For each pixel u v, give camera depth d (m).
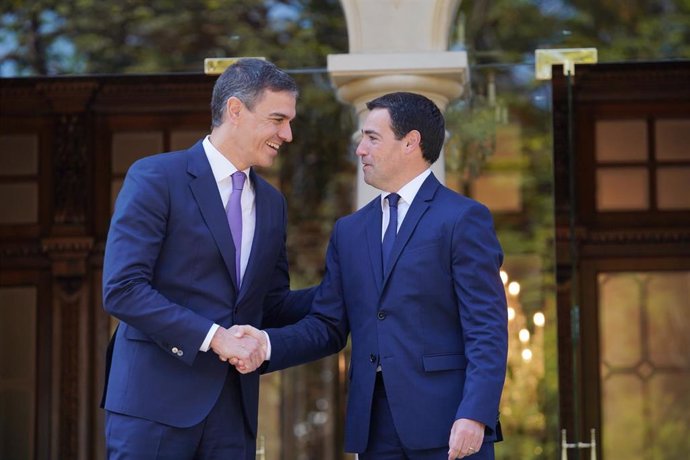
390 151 4.76
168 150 8.31
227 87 4.60
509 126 7.61
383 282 4.66
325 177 9.48
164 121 8.28
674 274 8.40
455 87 6.39
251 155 4.61
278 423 9.61
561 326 7.31
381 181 4.80
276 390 9.60
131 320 4.33
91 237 8.48
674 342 8.36
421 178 4.80
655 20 8.81
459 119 7.02
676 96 8.23
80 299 8.45
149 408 4.41
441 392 4.54
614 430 8.30
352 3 6.39
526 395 7.63
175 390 4.43
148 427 4.40
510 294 7.85
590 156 8.42
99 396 8.39
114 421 4.46
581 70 7.76
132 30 7.82
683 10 8.80
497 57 7.50
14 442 8.30
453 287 4.61
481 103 7.32
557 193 7.20
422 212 4.69
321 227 9.92
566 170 7.18
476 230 4.61
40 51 7.77
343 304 4.90
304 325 4.83
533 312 7.76
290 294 5.12
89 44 7.78
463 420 4.35
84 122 8.39
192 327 4.32
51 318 8.43
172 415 4.41
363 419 4.63
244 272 4.59
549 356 7.59
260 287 4.66
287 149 8.98
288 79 4.62
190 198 4.53
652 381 8.34
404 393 4.55
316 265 10.08
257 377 4.70
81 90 8.20
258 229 4.65
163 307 4.32
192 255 4.49
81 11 7.75
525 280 8.01
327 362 9.93
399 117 4.76
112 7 7.78
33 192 8.51
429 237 4.63
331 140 8.70
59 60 7.79
